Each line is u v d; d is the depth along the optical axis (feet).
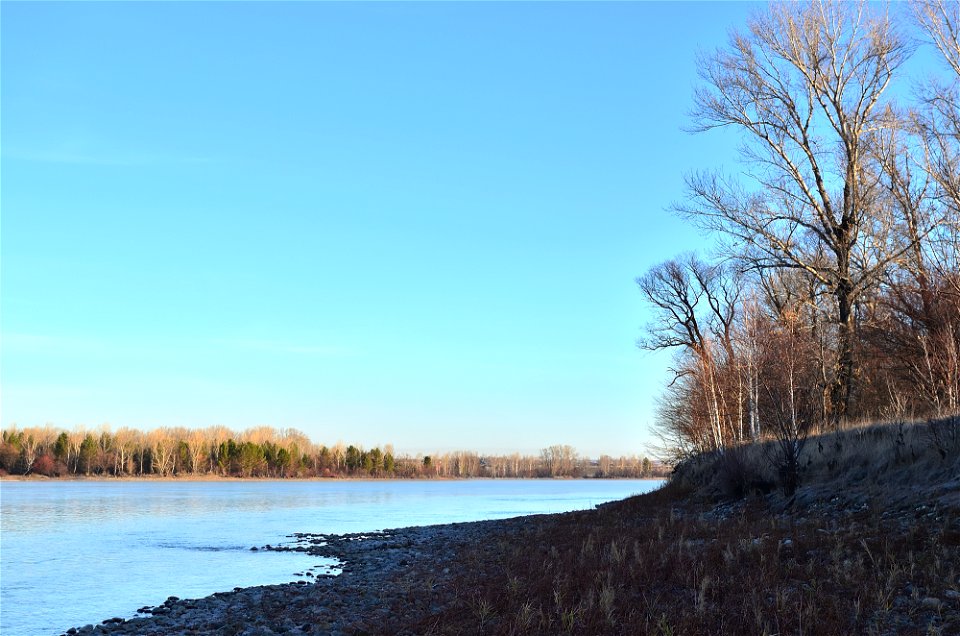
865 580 37.52
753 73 112.88
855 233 109.19
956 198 88.02
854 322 110.93
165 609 59.16
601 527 79.36
